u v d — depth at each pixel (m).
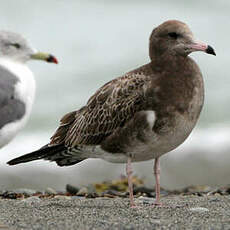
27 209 11.47
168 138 11.43
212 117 26.75
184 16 41.06
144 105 11.40
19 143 23.64
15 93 12.14
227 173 20.80
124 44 37.00
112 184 16.20
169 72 11.48
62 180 20.28
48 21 39.12
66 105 29.38
